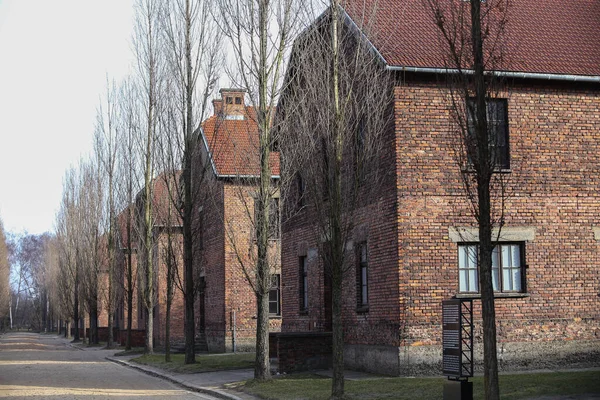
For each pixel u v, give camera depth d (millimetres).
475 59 12523
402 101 20984
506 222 21406
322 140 17891
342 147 17312
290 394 18047
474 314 20984
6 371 30531
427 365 20516
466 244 21203
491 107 12828
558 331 21453
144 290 39812
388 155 21203
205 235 43344
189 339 29531
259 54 21984
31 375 28141
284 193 22422
